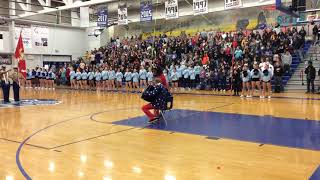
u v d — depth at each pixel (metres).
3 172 4.25
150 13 19.64
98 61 23.53
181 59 19.22
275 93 14.33
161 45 21.61
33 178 4.02
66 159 4.82
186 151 5.21
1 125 7.81
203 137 6.21
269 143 5.63
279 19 19.08
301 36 16.42
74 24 28.06
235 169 4.26
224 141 5.85
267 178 3.90
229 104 11.04
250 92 14.74
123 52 22.89
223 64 16.52
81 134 6.61
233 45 17.39
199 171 4.21
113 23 24.38
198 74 17.14
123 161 4.70
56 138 6.26
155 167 4.40
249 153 5.03
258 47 16.61
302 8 12.18
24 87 21.86
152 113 8.82
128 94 15.75
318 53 16.03
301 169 4.21
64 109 10.58
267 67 12.92
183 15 23.52
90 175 4.11
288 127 6.96
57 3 27.30
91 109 10.47
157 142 5.85
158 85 8.05
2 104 12.27
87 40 28.47
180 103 11.55
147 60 19.75
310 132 6.43
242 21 21.06
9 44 24.44
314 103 10.84
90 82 20.17
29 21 24.97
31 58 25.14
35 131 7.00
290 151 5.10
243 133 6.49
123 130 7.00
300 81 15.03
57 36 26.73
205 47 18.67
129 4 24.25
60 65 27.03
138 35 26.30
